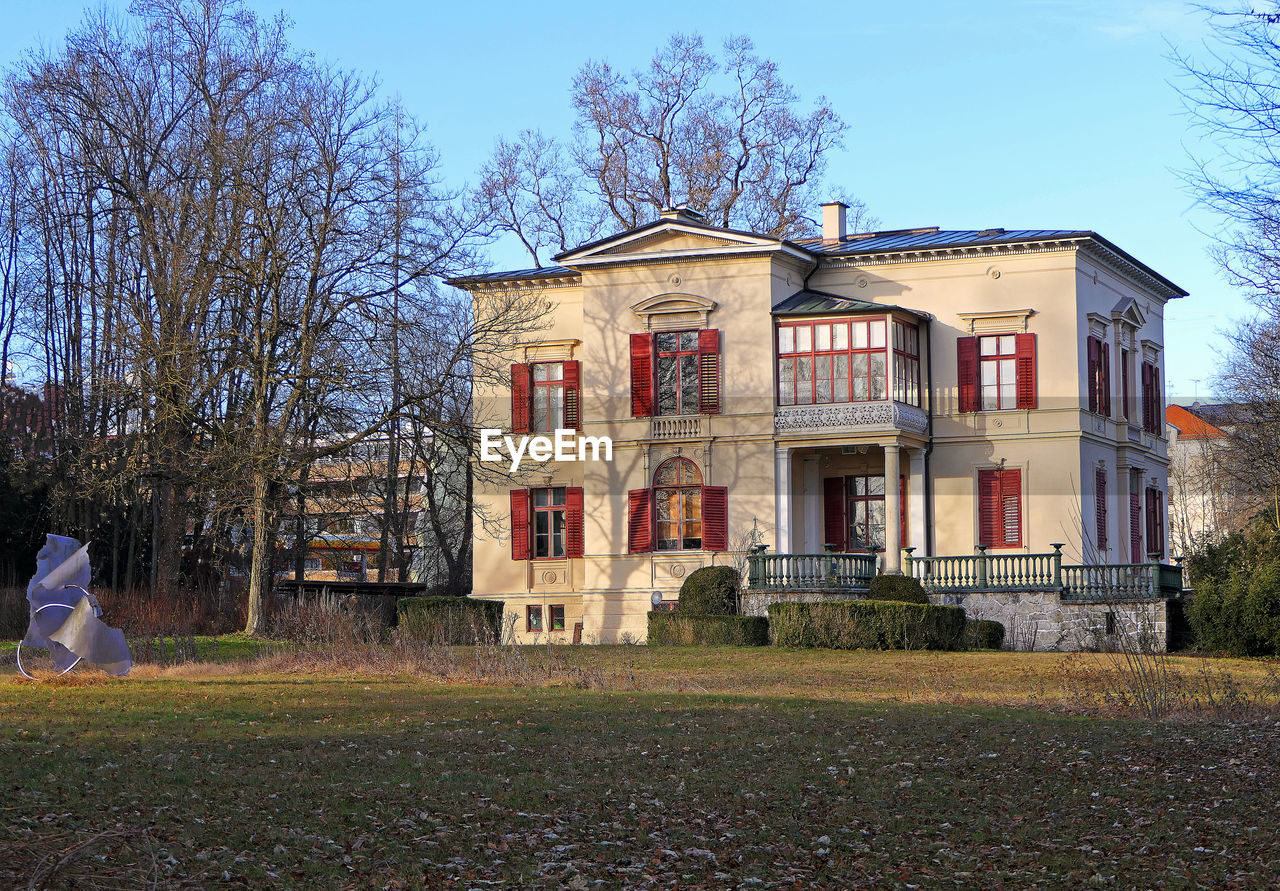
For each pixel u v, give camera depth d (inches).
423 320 1560.0
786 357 1595.7
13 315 1797.5
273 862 391.5
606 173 2225.6
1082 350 1611.7
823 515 1680.6
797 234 2194.9
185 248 1448.1
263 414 1405.0
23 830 399.2
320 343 1414.9
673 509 1620.3
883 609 1259.8
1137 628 1338.6
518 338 1668.3
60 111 1609.3
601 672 965.2
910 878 402.3
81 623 908.6
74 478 1625.2
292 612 1376.7
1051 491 1589.6
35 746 585.0
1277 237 638.5
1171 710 783.7
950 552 1619.1
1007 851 434.0
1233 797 509.0
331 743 625.3
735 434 1593.3
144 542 1775.3
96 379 1476.4
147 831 416.5
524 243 2268.7
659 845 434.6
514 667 986.1
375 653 1081.4
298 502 1505.9
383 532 2101.4
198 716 721.6
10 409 1772.9
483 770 560.4
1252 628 1215.6
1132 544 1772.9
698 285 1619.1
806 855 426.9
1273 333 1663.4
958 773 567.8
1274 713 777.6
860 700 863.7
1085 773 564.4
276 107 1509.6
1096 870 409.4
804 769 576.4
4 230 1731.1
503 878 389.1
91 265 1738.4
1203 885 392.8
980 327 1622.8
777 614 1302.9
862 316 1569.9
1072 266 1595.7
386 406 1475.1
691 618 1348.4
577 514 1685.5
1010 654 1226.0
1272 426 1739.7
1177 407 3277.6
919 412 1608.0
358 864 395.5
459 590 2191.2
